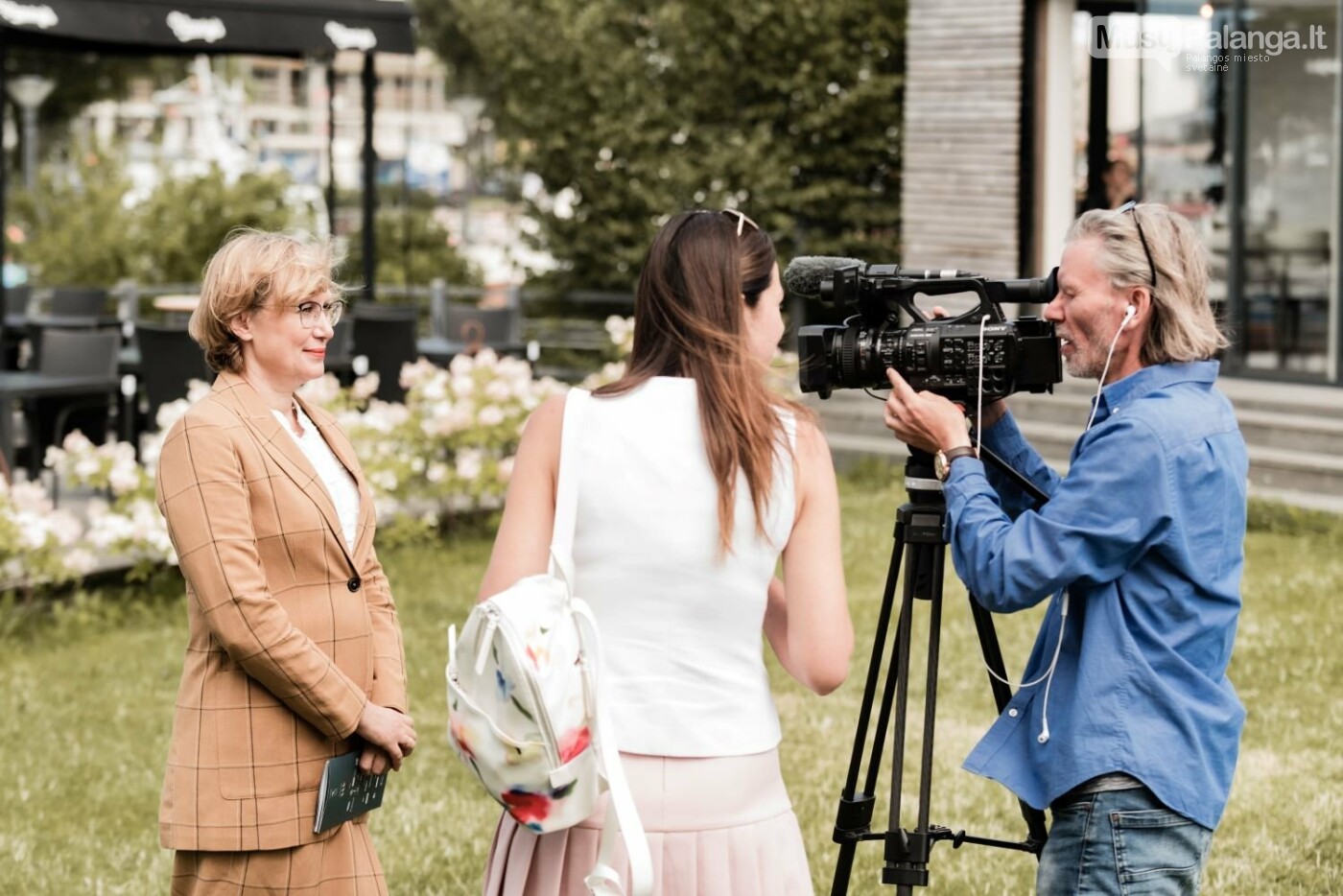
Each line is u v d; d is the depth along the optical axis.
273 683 3.12
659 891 2.66
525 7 18.28
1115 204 13.48
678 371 2.76
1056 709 2.91
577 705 2.59
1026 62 12.88
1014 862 5.02
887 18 16.12
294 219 19.77
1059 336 3.04
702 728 2.68
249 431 3.21
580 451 2.72
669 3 17.11
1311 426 10.77
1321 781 5.58
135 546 7.94
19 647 7.52
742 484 2.69
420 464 9.60
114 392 10.47
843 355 3.14
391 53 11.25
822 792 5.61
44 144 26.95
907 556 3.25
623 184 17.89
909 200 13.55
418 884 4.87
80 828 5.36
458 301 19.91
